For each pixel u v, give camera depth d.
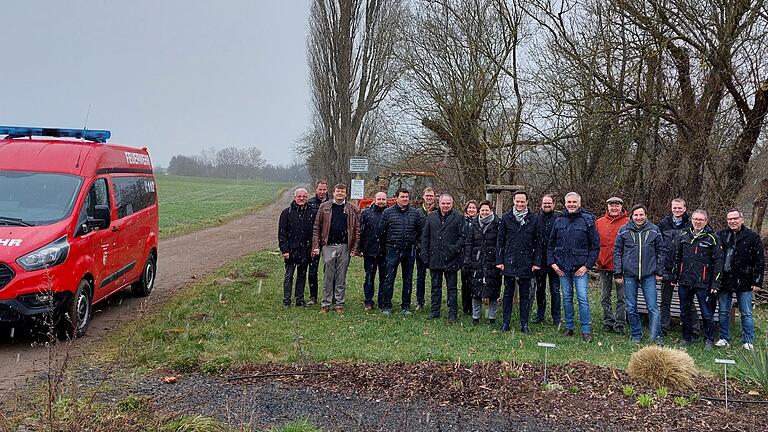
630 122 14.65
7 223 7.69
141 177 11.12
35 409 4.89
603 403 5.61
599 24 14.64
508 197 16.11
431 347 7.62
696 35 13.43
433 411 5.33
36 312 7.16
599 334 9.04
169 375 6.21
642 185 14.95
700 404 5.65
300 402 5.44
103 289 8.90
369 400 5.55
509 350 7.62
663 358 6.16
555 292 9.50
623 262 8.61
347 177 28.73
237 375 6.21
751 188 14.27
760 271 8.39
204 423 4.72
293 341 7.77
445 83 16.88
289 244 10.12
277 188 84.38
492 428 5.01
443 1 16.62
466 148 16.73
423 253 9.73
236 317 9.16
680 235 8.68
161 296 11.30
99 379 6.02
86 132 9.61
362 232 10.11
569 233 8.63
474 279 9.27
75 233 7.91
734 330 9.62
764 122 13.76
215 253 18.39
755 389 6.04
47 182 8.37
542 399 5.67
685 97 14.16
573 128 15.31
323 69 28.70
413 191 18.14
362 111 28.62
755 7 12.66
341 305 9.91
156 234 11.88
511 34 15.77
